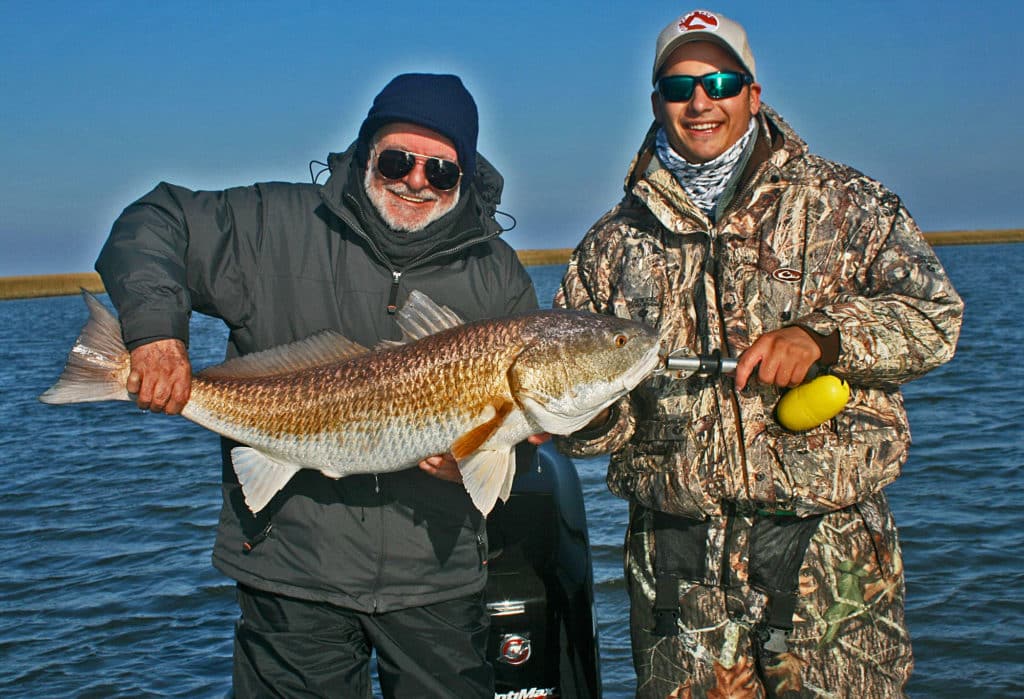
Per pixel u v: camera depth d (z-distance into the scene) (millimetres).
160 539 9484
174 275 3908
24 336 37812
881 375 3973
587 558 5070
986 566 7789
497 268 4531
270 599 4211
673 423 4230
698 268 4340
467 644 4367
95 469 12664
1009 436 12227
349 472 4086
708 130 4223
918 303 4012
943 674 6184
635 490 4383
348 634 4297
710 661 4246
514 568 4848
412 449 4062
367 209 4207
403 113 4074
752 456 4098
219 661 6734
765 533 4145
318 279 4277
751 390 4145
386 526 4176
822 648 4094
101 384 3805
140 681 6430
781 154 4270
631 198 4602
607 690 6219
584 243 4688
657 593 4320
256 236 4258
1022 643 6496
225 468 4348
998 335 23984
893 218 4148
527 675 4758
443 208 4215
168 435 14984
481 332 4035
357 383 4043
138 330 3740
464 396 4000
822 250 4148
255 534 4223
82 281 98188
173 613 7594
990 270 61312
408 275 4312
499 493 4016
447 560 4289
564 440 4484
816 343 3824
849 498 4051
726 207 4281
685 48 4227
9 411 17766
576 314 4109
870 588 4109
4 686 6410
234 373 4125
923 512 9172
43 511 10625
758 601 4152
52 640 7125
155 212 4094
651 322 4359
